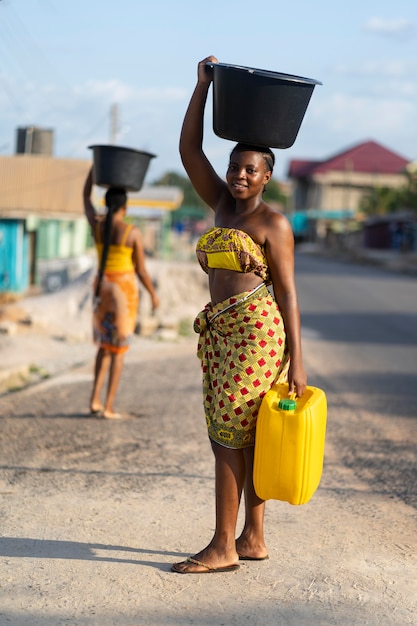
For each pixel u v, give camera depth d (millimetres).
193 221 85438
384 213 66500
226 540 3631
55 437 6199
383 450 6062
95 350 11336
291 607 3311
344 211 70625
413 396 8430
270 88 3348
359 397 8312
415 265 41875
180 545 3963
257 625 3148
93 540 4012
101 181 6441
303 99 3434
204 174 3785
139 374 9430
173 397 7980
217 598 3377
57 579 3535
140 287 14883
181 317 15102
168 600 3348
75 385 8625
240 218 3557
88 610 3246
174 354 11312
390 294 24781
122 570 3641
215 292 3557
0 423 6672
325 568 3723
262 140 3430
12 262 20859
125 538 4051
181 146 3785
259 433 3416
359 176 75438
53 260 23031
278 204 105500
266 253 3506
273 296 3559
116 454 5711
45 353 10930
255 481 3465
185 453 5770
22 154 25234
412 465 5629
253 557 3773
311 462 3404
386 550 3979
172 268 17922
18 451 5754
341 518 4461
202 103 3701
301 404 3516
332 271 37812
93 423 6711
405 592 3484
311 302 21781
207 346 3623
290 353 3492
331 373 10023
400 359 11461
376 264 44094
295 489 3402
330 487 5066
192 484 4992
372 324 16438
